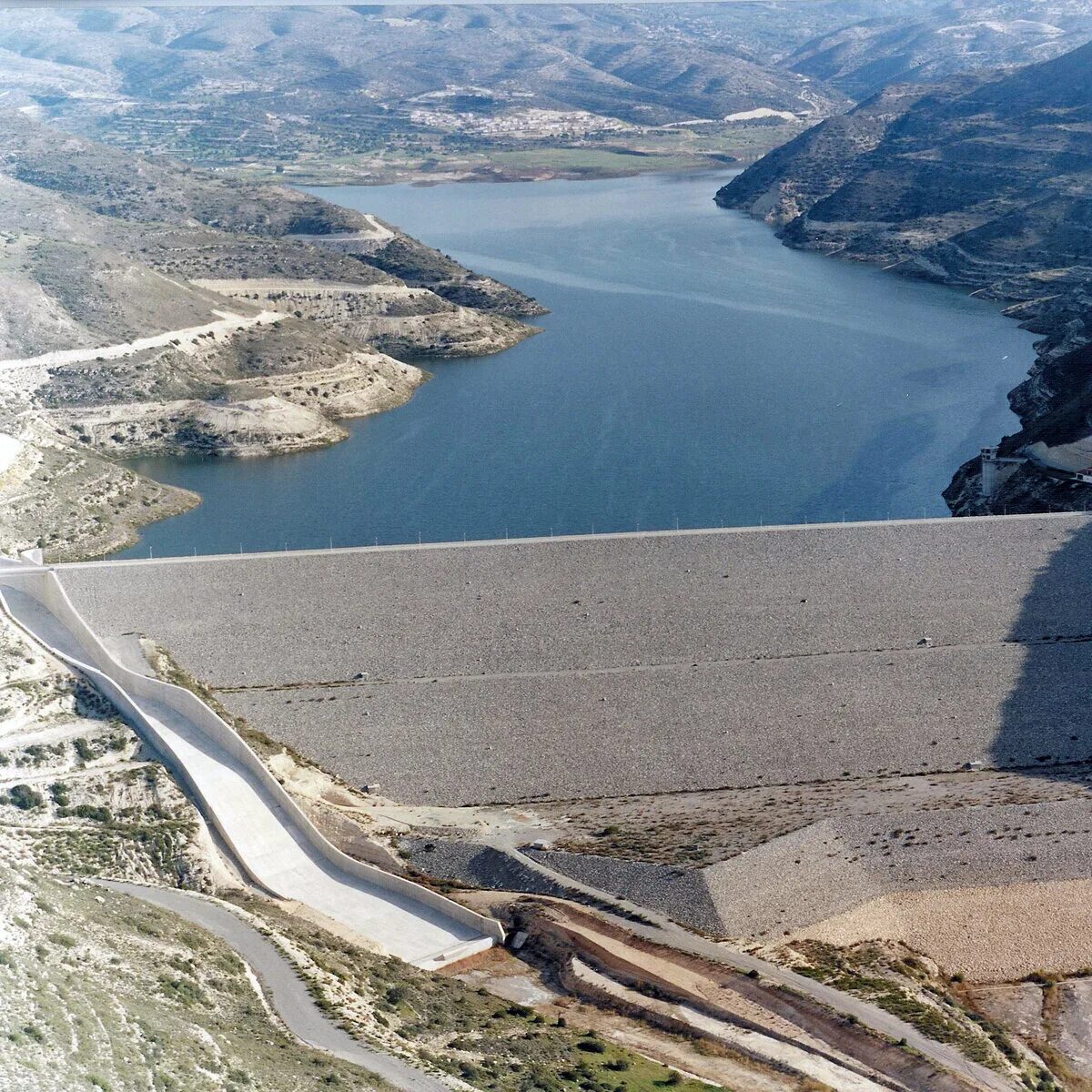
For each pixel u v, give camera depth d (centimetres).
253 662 18562
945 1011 12388
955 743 17638
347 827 15512
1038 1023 12625
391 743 17425
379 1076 9925
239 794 15575
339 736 17475
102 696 16688
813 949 13288
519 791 16950
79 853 14212
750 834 14988
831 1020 12019
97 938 10950
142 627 18862
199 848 14562
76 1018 9062
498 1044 11306
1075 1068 12038
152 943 11294
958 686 18388
